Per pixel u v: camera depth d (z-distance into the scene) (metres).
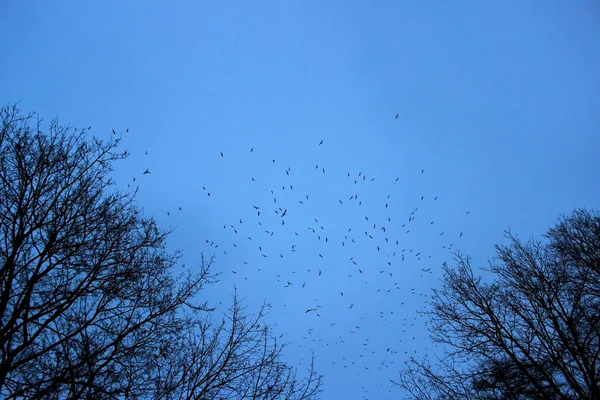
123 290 7.78
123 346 7.09
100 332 7.34
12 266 6.57
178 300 8.02
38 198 7.48
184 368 7.36
